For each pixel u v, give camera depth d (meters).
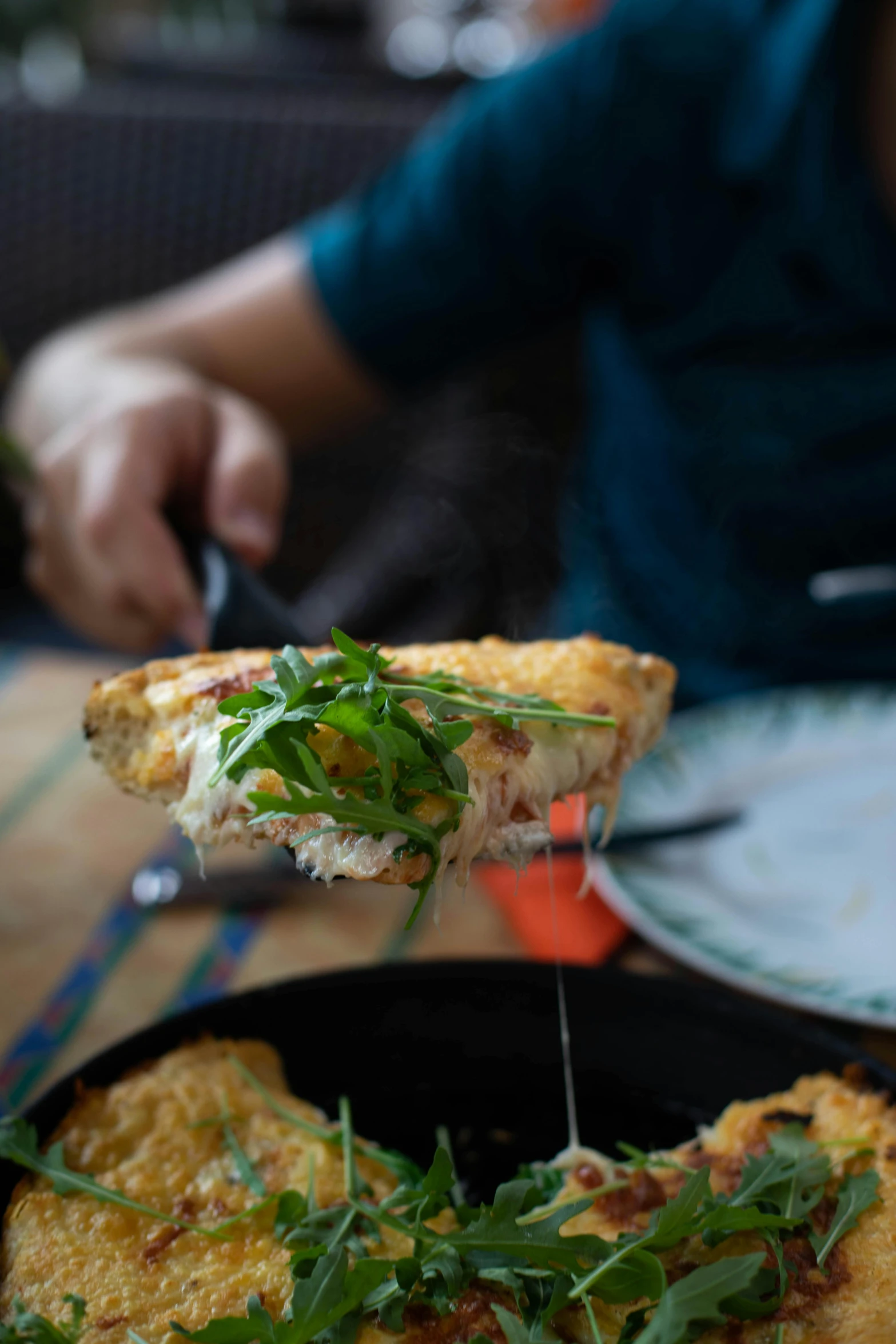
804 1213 0.43
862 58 0.79
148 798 0.45
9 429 0.97
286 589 1.31
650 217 0.92
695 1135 0.49
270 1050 0.50
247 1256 0.43
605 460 1.03
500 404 1.20
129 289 1.29
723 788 0.67
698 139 0.90
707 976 0.57
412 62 1.67
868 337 0.85
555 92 0.95
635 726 0.47
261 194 1.25
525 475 1.16
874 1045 0.54
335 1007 0.50
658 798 0.66
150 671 0.46
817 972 0.55
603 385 1.04
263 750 0.39
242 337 1.01
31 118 1.27
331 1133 0.47
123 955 0.59
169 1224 0.44
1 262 1.29
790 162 0.83
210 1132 0.47
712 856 0.62
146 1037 0.49
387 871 0.39
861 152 0.81
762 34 0.87
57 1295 0.42
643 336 0.97
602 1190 0.45
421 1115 0.50
